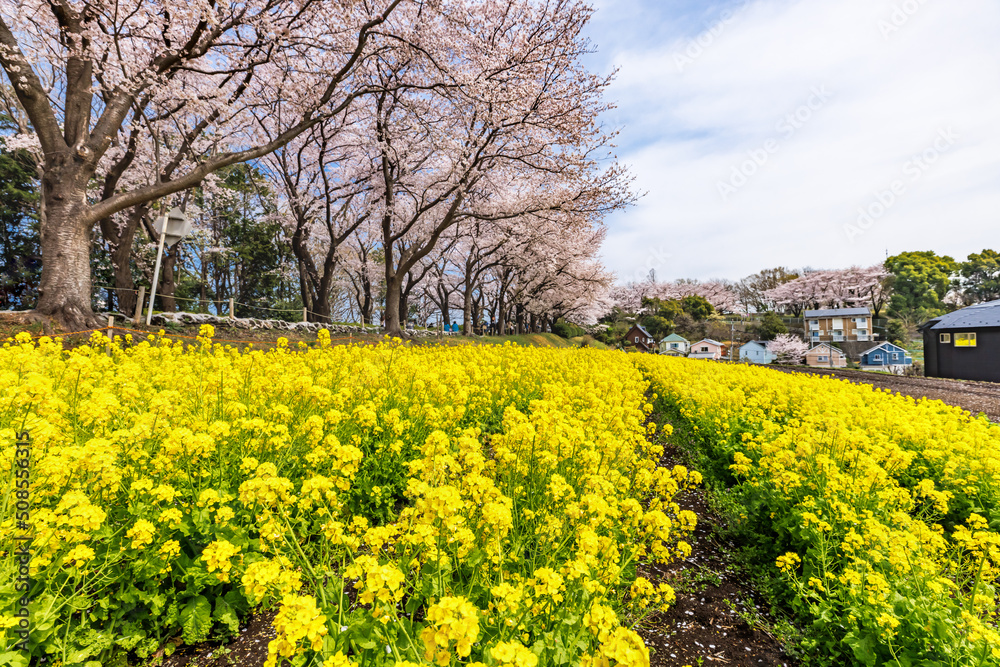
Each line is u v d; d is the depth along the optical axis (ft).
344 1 37.06
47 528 6.25
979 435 17.33
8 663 5.60
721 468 16.57
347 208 78.13
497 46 50.08
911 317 179.11
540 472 10.00
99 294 60.49
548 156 54.44
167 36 34.24
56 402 9.28
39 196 61.41
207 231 78.69
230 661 7.21
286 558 6.81
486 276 117.08
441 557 6.77
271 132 63.52
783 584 10.06
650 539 8.84
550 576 5.84
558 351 43.70
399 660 5.43
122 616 7.13
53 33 36.42
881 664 7.43
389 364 18.84
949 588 8.50
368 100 60.54
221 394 12.00
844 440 13.35
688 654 8.45
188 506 8.18
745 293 240.73
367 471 11.05
